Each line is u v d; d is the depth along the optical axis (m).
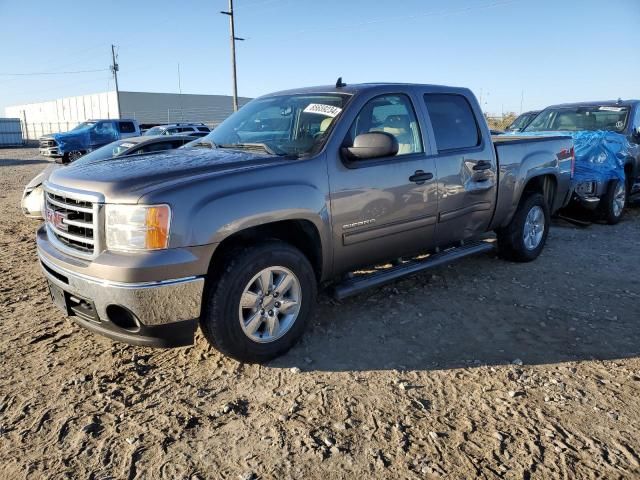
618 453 2.75
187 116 67.44
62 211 3.54
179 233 3.15
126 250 3.13
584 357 3.80
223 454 2.76
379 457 2.73
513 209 5.69
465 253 5.27
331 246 3.96
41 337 4.13
